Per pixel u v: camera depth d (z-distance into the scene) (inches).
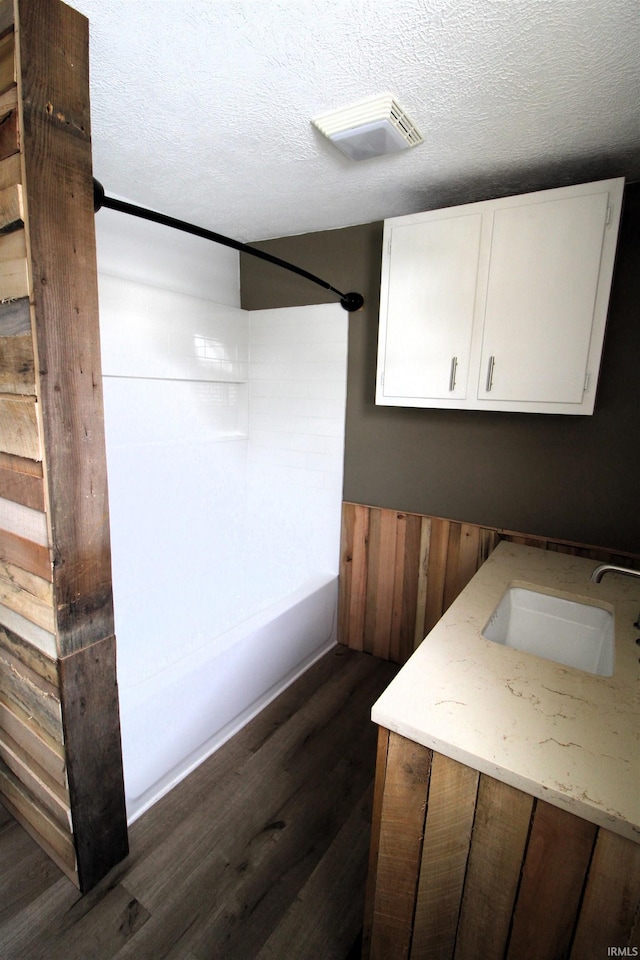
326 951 48.7
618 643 49.2
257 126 57.3
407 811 37.0
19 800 59.8
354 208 84.3
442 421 88.3
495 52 43.2
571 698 38.8
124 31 41.5
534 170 67.8
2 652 54.6
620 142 59.1
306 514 109.9
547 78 46.6
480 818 33.6
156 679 64.8
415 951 39.6
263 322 109.4
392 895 39.4
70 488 44.6
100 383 46.0
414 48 43.0
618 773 31.0
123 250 86.7
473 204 67.5
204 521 108.9
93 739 51.2
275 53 44.1
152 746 63.5
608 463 74.3
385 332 77.9
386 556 99.0
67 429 43.5
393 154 63.2
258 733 79.0
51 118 38.6
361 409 98.0
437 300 72.7
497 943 34.9
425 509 92.9
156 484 97.0
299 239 100.3
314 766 72.5
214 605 107.1
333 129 56.1
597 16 38.4
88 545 47.3
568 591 61.9
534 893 32.3
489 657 44.7
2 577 50.9
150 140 60.8
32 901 52.3
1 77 37.6
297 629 93.0
